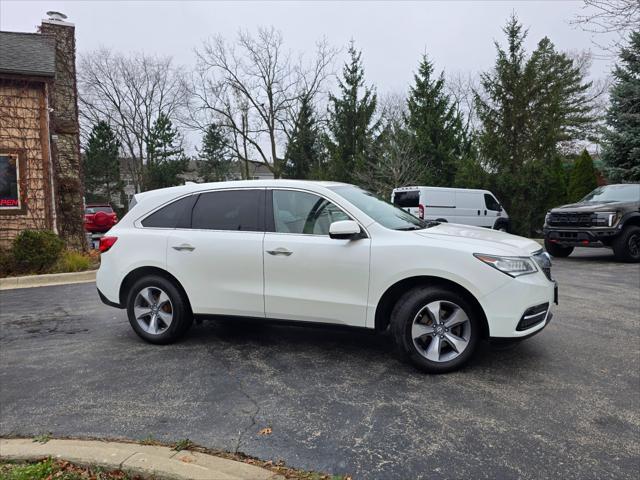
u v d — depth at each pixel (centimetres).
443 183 2277
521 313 379
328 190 448
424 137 2314
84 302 729
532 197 1739
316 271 427
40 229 1088
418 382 383
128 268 497
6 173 1078
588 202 1162
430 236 409
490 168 1947
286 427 312
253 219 463
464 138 2498
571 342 479
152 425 319
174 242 481
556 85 1947
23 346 504
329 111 2986
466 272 383
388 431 305
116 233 512
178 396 365
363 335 516
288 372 411
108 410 344
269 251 443
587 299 680
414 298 397
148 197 515
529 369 407
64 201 1286
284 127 3425
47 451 281
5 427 322
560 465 264
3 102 1070
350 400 352
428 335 402
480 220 1625
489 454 276
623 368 407
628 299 679
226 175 5216
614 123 1822
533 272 394
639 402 341
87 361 450
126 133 4169
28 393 379
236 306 460
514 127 1920
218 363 436
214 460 271
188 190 499
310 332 531
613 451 278
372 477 256
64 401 362
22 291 840
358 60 2891
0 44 1148
